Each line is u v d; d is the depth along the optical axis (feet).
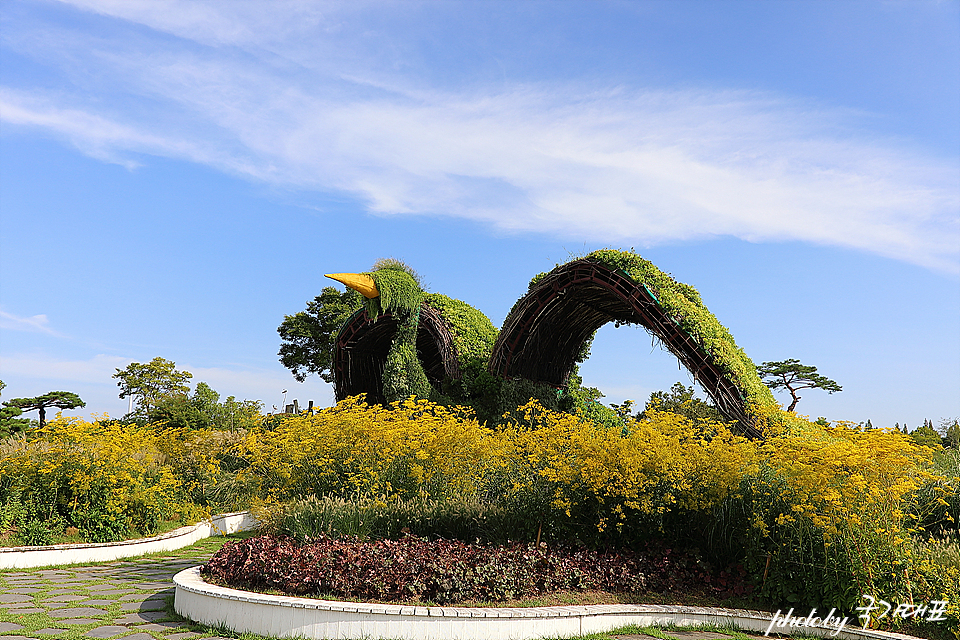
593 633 18.53
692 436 24.50
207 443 51.34
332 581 19.10
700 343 42.09
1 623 18.08
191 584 19.69
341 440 31.32
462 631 16.97
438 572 19.16
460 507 25.43
